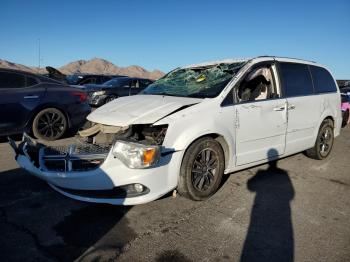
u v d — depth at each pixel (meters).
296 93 5.21
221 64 4.95
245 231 3.36
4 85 6.45
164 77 5.41
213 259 2.88
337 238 3.29
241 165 4.42
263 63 4.82
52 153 3.69
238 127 4.24
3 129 6.41
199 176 3.93
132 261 2.82
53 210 3.70
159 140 3.68
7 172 4.87
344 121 10.45
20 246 2.99
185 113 3.79
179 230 3.35
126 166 3.39
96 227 3.36
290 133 5.08
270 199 4.18
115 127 3.77
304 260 2.91
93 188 3.44
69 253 2.91
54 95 6.96
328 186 4.72
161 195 3.62
